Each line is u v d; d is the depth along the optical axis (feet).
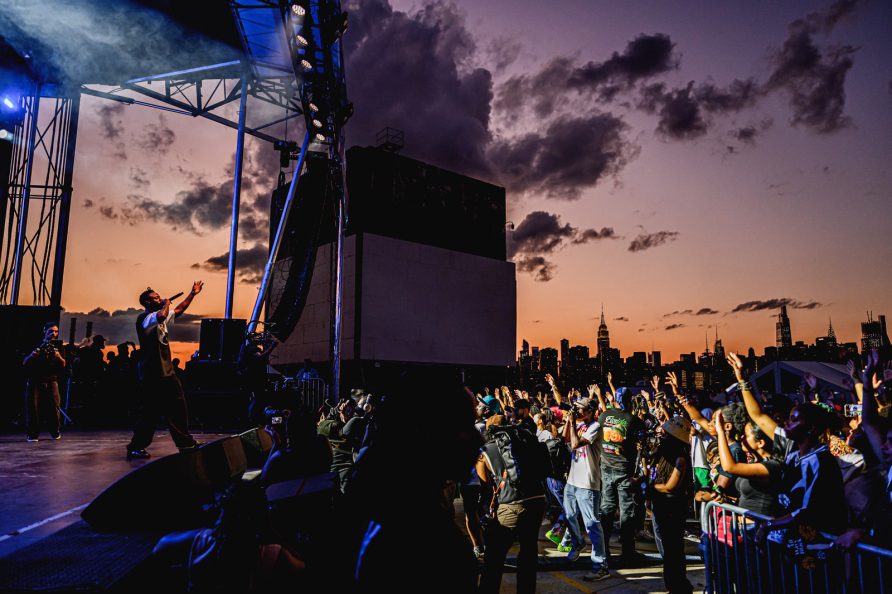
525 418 22.35
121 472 16.26
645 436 24.66
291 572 7.96
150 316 19.10
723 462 13.69
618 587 18.97
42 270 47.98
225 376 39.63
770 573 12.37
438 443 4.39
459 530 4.52
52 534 9.66
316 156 47.16
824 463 11.73
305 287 48.32
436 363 128.67
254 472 17.54
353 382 114.21
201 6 47.16
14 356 38.01
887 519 11.23
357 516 4.23
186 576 8.05
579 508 22.09
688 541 25.55
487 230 154.30
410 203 137.28
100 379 44.65
